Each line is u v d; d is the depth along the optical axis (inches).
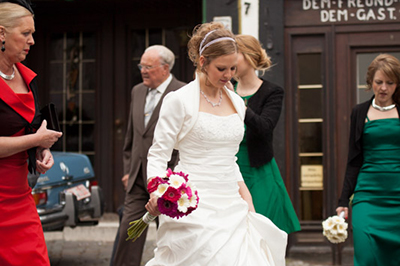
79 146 380.2
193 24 366.6
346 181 210.2
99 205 288.7
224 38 136.4
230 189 143.0
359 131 205.8
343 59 299.3
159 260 140.6
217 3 298.0
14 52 136.9
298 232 302.0
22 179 140.6
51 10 374.6
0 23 134.9
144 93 239.1
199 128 138.6
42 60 380.8
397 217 198.8
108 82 375.9
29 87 144.3
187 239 135.2
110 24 374.6
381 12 295.6
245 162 191.5
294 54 301.0
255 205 189.8
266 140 192.1
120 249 229.0
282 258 147.9
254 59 195.8
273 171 194.1
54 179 271.0
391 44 295.6
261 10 295.3
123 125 375.6
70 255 302.4
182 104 137.9
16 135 139.6
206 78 142.4
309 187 301.7
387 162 202.8
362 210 202.7
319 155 301.3
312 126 301.3
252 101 195.6
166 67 233.6
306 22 298.5
